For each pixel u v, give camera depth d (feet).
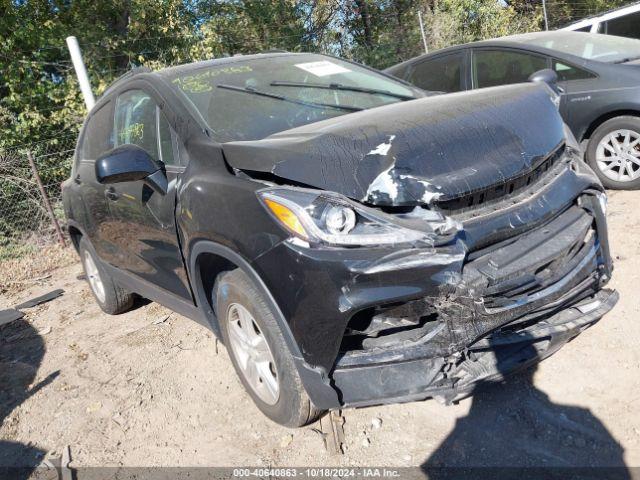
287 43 42.96
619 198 16.98
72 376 12.72
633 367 9.41
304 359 7.83
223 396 10.86
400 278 7.19
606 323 10.68
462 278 7.45
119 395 11.58
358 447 8.81
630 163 17.04
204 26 37.47
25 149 27.91
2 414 11.74
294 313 7.67
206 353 12.51
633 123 16.67
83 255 16.37
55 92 32.63
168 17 36.19
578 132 17.69
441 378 7.77
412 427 9.04
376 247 7.25
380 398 7.75
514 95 9.63
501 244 8.05
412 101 10.25
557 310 8.68
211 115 10.39
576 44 18.86
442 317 7.46
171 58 36.52
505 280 7.77
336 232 7.30
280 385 8.61
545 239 8.39
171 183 10.19
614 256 13.24
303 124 10.52
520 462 8.02
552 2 58.03
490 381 8.06
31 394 12.30
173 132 10.51
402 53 45.52
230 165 8.86
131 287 13.60
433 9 48.91
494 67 19.83
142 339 13.85
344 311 7.26
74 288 19.20
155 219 10.80
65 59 34.99
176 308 11.59
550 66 18.29
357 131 8.34
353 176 7.63
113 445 10.07
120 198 12.03
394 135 8.08
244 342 9.43
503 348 8.25
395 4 47.50
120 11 38.17
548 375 9.61
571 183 9.06
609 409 8.66
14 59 32.04
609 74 16.94
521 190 8.55
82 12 37.63
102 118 13.87
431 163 7.81
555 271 8.55
